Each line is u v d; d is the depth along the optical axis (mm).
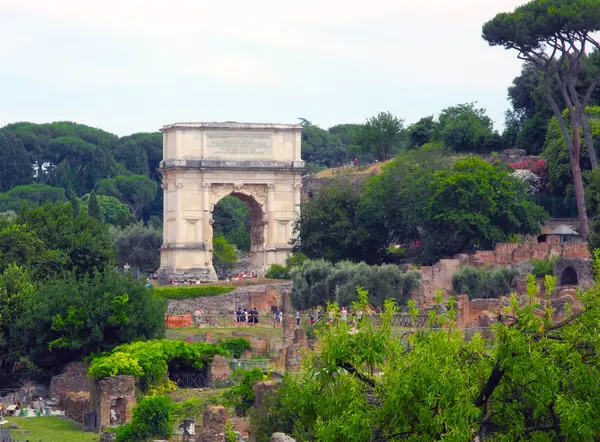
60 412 119062
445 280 158500
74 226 166375
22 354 132875
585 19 175125
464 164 178375
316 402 57375
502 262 160375
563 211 198000
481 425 56031
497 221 175250
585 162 198375
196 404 105125
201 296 176875
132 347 121750
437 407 53875
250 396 101312
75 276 152500
